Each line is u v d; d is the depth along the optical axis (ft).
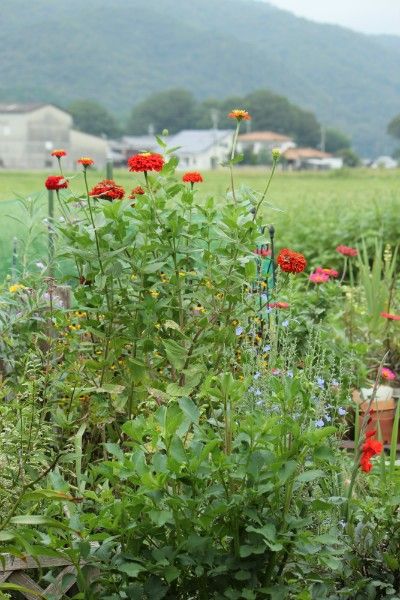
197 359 15.07
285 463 10.73
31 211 17.08
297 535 10.93
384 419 21.30
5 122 469.98
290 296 17.84
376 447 12.03
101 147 485.56
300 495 12.11
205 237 15.21
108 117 631.97
